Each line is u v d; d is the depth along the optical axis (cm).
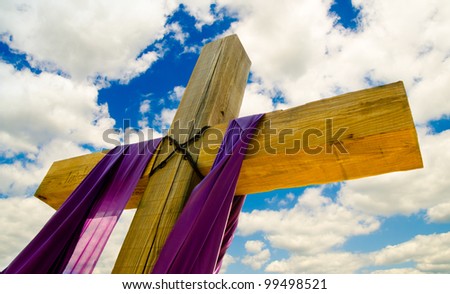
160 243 150
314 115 151
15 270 156
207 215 141
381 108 134
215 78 216
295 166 151
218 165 155
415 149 129
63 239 169
